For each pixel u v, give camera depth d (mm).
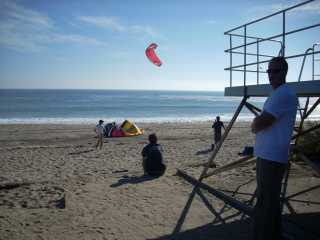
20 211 5535
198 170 8789
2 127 27266
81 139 19797
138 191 6539
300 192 6219
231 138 18734
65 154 13211
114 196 6211
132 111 56781
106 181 7523
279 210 3371
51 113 50281
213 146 14492
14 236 4398
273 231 3285
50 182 7816
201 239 4230
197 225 4719
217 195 6141
